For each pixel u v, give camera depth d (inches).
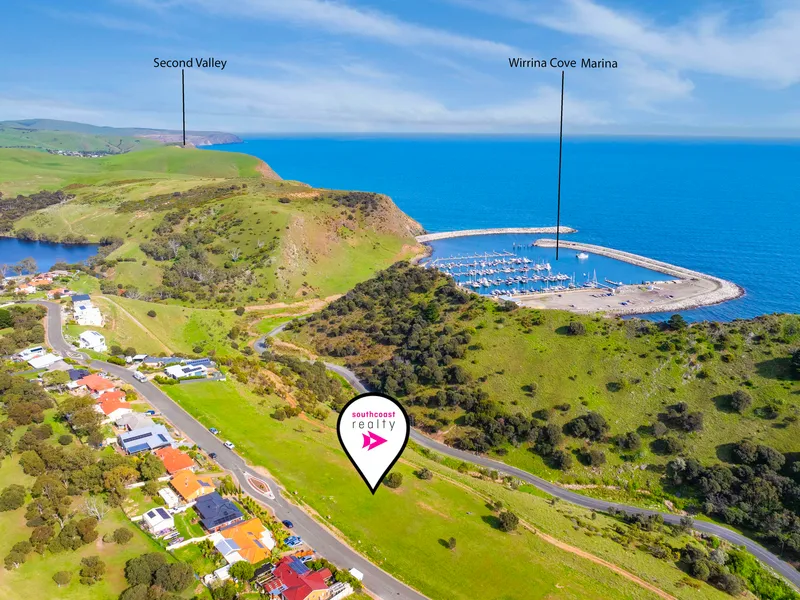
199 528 2851.9
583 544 3307.1
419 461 4256.9
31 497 2883.9
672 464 4323.3
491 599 2659.9
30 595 2346.2
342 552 2851.9
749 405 4682.6
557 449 4596.5
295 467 3548.2
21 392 3737.7
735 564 3440.0
